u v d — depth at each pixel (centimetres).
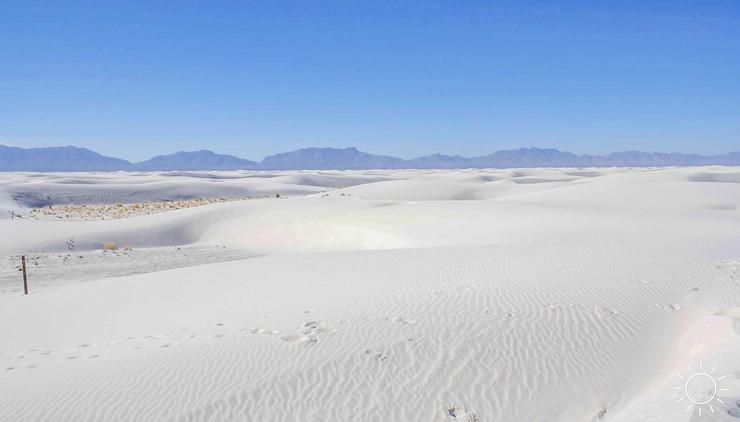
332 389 704
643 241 1861
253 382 712
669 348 866
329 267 1628
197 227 3803
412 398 695
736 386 662
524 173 13912
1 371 838
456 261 1577
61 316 1278
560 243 1897
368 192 6109
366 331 878
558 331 896
